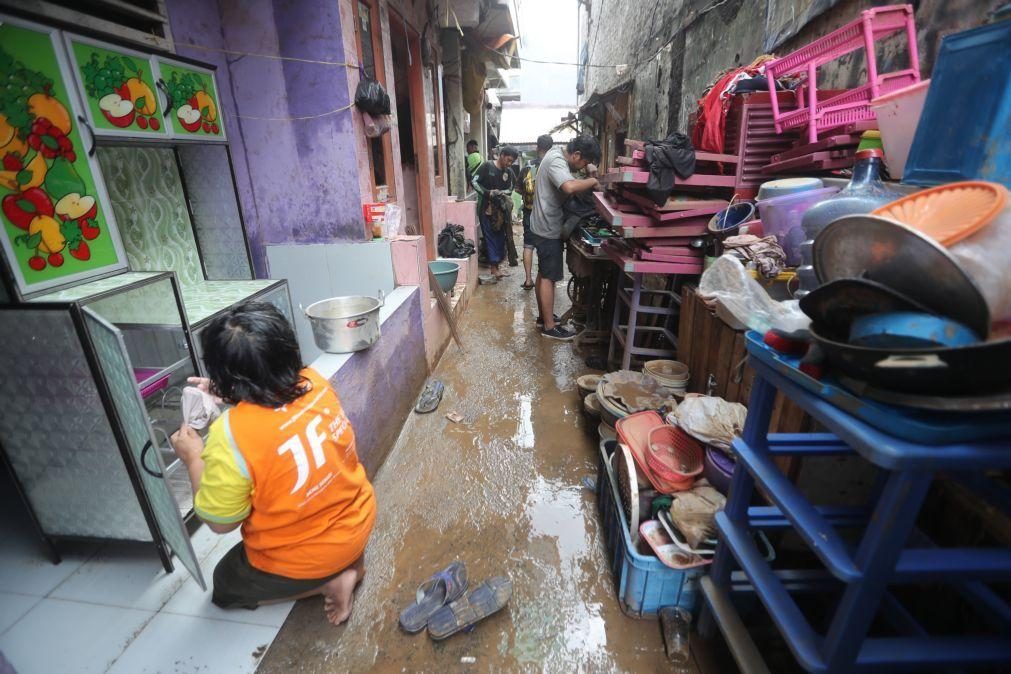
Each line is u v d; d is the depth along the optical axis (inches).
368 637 66.9
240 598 65.7
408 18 181.5
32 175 65.1
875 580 38.6
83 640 64.6
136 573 74.9
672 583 66.9
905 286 36.0
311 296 134.9
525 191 283.9
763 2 131.6
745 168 103.0
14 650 62.9
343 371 84.7
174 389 101.0
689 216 106.5
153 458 60.9
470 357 166.9
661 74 226.2
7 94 62.1
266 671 62.0
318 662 63.3
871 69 77.8
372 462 99.9
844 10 97.3
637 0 273.6
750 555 54.2
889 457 34.3
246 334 51.4
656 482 72.8
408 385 126.1
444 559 80.9
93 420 65.1
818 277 45.5
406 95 226.1
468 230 260.7
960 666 42.5
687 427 75.7
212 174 109.7
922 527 59.3
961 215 35.7
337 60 116.4
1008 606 47.2
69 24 69.5
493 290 254.8
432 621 66.9
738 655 53.7
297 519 58.6
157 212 105.0
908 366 32.8
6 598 70.3
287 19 114.4
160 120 87.4
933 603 58.7
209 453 52.3
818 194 75.7
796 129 98.2
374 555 81.6
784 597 49.5
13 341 61.6
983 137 46.6
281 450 54.0
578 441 115.7
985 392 33.4
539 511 92.4
